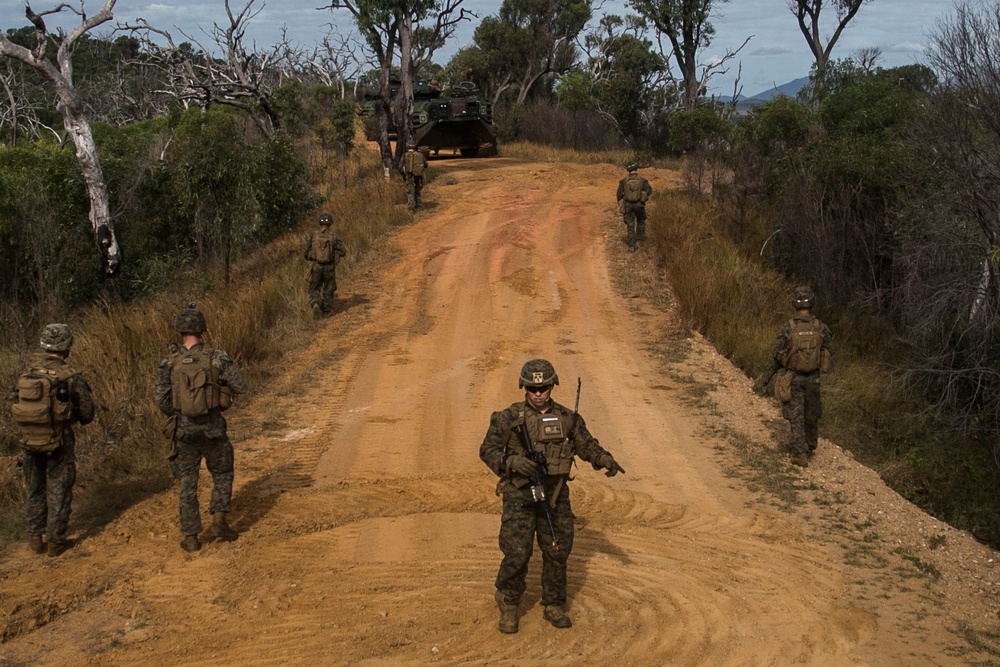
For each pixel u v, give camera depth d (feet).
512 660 16.58
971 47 36.60
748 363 37.24
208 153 54.80
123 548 21.38
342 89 137.59
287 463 26.94
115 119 137.90
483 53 150.82
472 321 43.34
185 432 20.93
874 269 47.83
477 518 23.17
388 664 16.44
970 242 36.50
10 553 21.22
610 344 40.01
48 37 57.06
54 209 58.80
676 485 25.52
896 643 17.46
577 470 26.71
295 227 65.31
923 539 22.47
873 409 34.27
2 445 27.94
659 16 114.62
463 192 74.95
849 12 118.42
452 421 30.68
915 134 40.40
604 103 120.26
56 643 17.26
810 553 21.45
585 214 65.67
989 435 31.94
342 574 20.04
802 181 51.70
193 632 17.61
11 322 48.62
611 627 17.79
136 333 36.70
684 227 55.42
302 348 39.42
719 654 16.87
